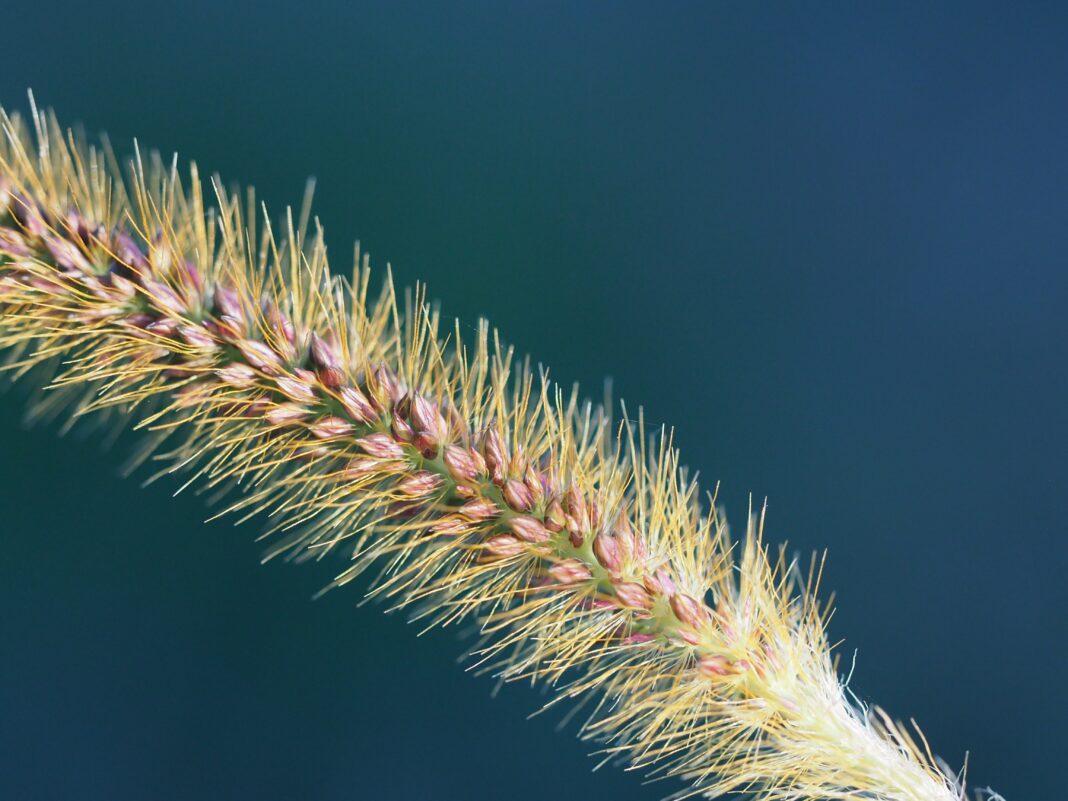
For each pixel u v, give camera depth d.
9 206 0.20
